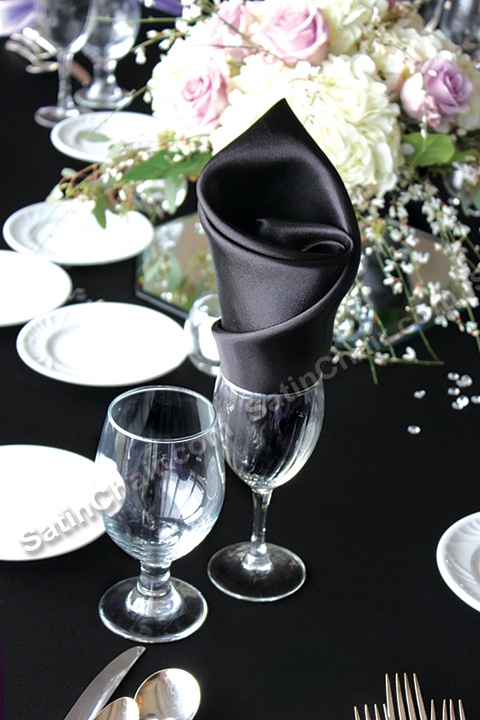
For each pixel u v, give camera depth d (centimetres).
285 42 108
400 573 89
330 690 75
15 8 215
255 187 78
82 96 199
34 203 152
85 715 69
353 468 102
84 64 215
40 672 74
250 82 109
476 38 180
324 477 101
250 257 72
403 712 72
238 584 84
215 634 79
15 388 109
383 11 116
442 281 138
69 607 80
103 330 119
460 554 86
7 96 193
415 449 107
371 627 82
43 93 197
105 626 79
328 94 107
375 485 100
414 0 134
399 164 113
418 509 97
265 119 78
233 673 76
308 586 86
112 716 68
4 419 104
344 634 81
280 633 80
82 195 122
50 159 168
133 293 131
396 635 81
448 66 115
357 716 71
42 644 76
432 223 120
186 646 78
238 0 113
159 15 235
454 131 123
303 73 106
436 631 82
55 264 133
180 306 128
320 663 78
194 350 115
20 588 82
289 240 76
